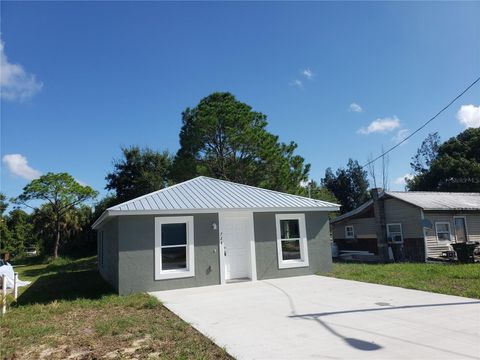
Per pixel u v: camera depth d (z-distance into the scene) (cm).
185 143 2727
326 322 740
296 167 2669
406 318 743
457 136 4531
